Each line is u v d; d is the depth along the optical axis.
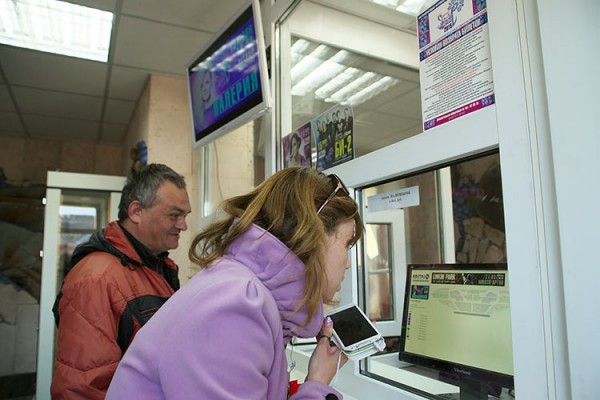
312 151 1.44
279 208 0.67
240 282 0.59
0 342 4.06
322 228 0.65
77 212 3.18
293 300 0.63
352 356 0.87
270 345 0.58
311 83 1.83
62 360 1.10
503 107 0.74
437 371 1.10
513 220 0.72
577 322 0.62
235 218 0.70
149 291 1.29
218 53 1.85
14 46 2.76
